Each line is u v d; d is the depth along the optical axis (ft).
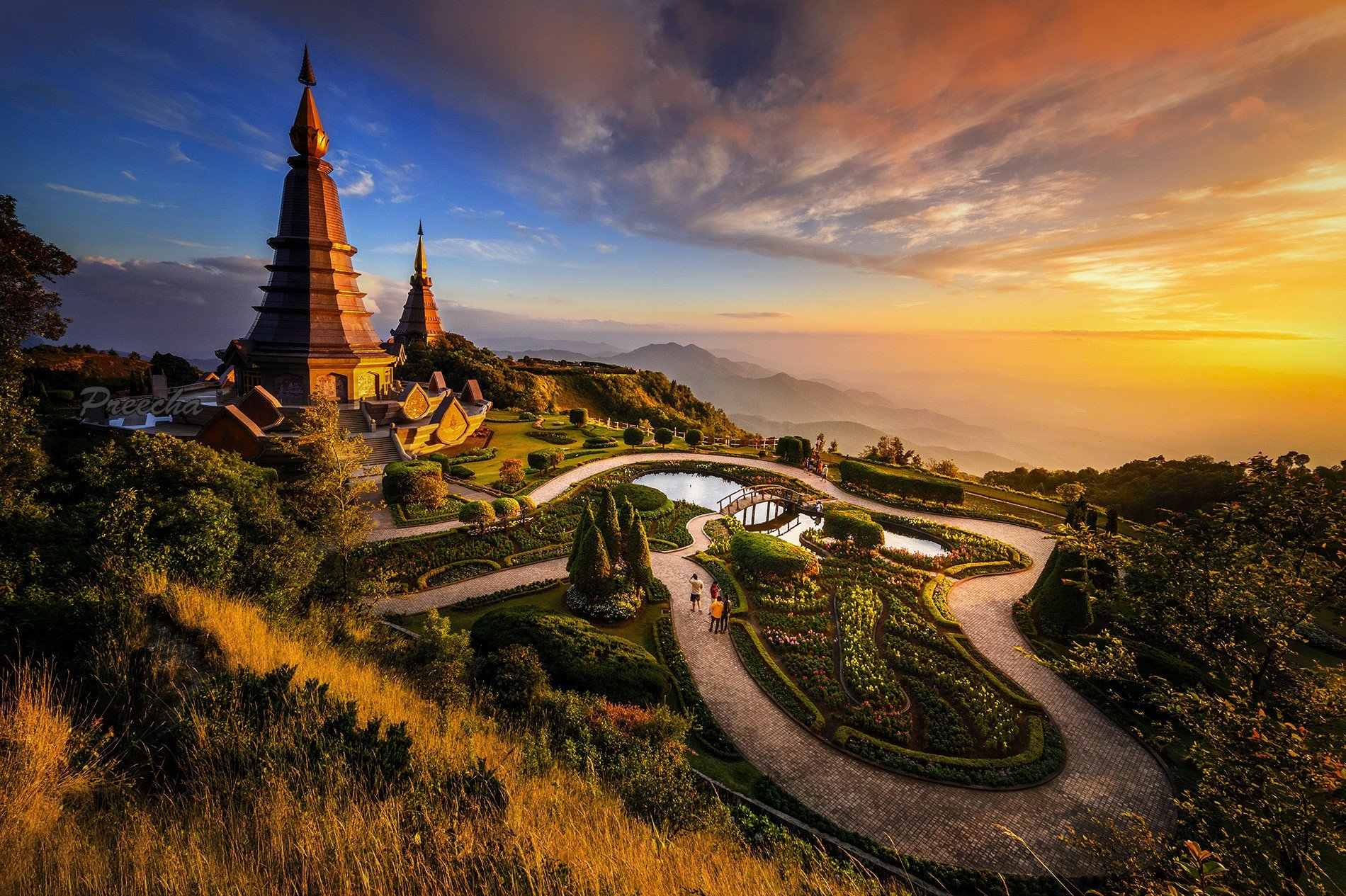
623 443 204.95
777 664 73.41
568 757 40.34
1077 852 47.21
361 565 92.07
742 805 47.60
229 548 53.72
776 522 144.36
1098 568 78.38
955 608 90.22
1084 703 67.00
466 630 71.67
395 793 23.99
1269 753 27.63
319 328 154.30
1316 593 32.89
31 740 22.57
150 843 19.12
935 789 53.72
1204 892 26.71
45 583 41.70
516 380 304.71
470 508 109.19
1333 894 35.81
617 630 81.00
